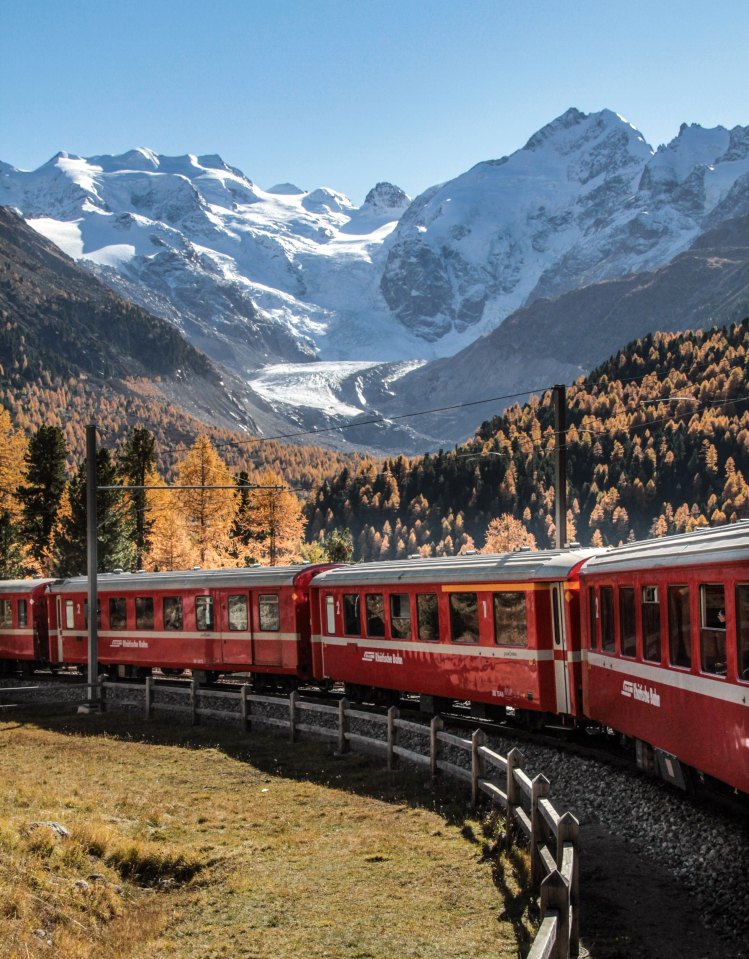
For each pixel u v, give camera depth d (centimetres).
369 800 1820
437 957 1075
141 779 2117
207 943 1174
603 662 1886
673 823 1466
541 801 1232
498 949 1083
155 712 3148
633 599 1694
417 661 2544
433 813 1681
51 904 1273
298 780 2045
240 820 1725
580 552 2184
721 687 1291
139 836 1603
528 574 2159
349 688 2948
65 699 3734
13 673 4581
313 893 1314
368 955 1098
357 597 2805
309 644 3069
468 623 2356
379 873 1374
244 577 3244
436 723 1897
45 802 1795
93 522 3391
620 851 1427
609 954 1044
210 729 2766
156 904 1333
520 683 2186
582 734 2153
